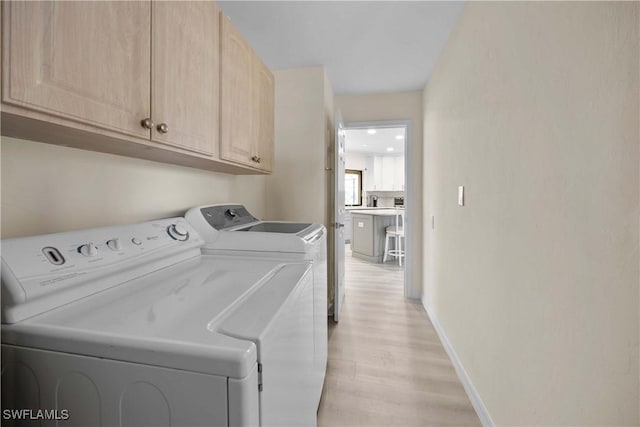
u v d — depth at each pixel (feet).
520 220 3.84
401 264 16.66
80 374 1.96
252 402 1.86
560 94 3.03
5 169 2.70
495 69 4.53
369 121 10.80
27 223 2.86
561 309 3.04
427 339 7.79
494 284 4.60
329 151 9.86
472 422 5.00
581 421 2.76
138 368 1.88
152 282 3.10
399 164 26.84
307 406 3.58
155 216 4.47
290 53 7.82
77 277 2.52
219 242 4.50
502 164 4.31
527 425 3.69
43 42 2.02
